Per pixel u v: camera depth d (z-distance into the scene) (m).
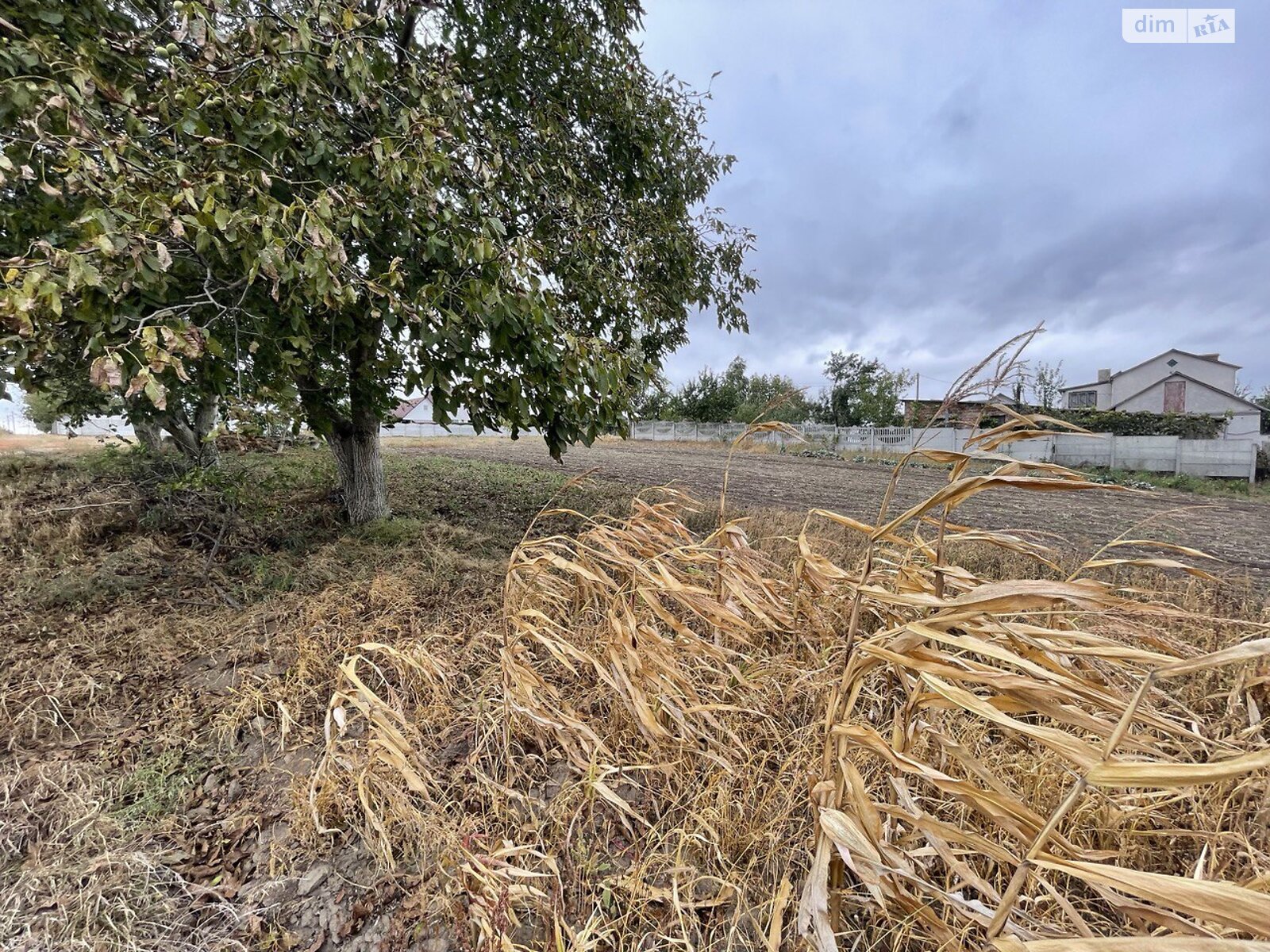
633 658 1.51
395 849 1.40
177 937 1.21
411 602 2.79
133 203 2.07
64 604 2.73
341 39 2.58
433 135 2.73
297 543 3.71
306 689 2.07
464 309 2.87
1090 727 0.73
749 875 1.27
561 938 1.11
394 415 3.87
